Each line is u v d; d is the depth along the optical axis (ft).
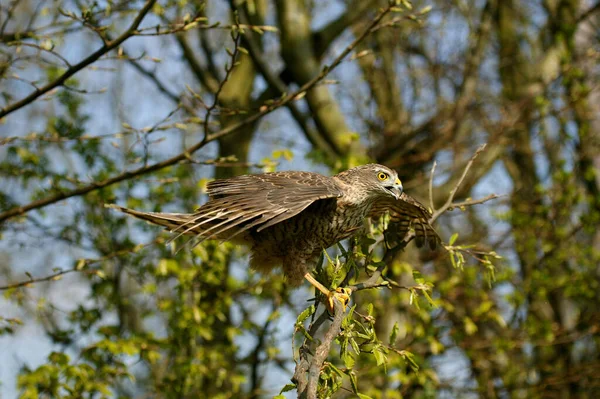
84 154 43.50
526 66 62.28
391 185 28.53
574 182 56.08
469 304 49.24
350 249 25.43
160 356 38.27
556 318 57.16
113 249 42.68
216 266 39.93
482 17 61.21
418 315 45.14
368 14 60.49
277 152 36.91
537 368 48.98
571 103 55.52
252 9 33.68
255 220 24.23
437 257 50.14
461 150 54.65
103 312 43.01
